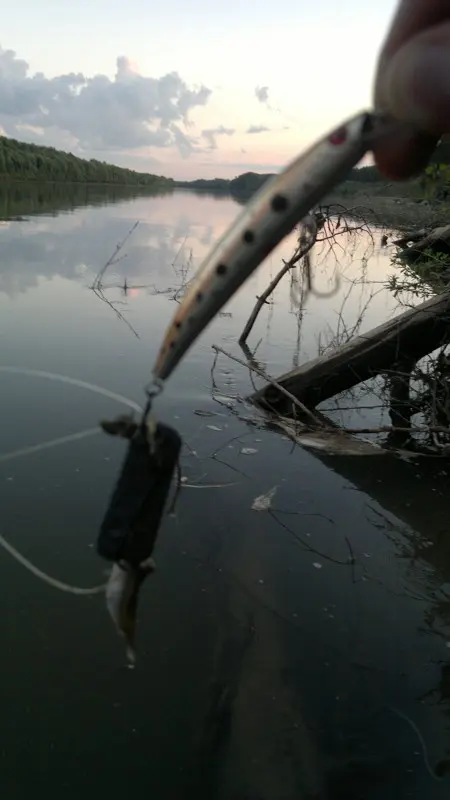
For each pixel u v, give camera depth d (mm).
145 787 2154
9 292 8875
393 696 2594
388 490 4238
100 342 6816
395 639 2906
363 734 2408
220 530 3639
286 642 2846
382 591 3240
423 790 2197
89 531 3447
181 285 9953
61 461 4156
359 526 3801
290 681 2635
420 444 5020
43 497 3742
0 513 3564
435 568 3439
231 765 2250
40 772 2178
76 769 2195
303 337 7594
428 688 2633
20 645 2678
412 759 2316
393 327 5293
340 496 4117
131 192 59062
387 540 3684
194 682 2574
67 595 2977
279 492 4105
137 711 2428
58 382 5520
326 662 2746
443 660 2791
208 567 3307
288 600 3127
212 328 7828
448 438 4848
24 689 2480
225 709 2457
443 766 2285
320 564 3408
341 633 2918
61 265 11242
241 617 2971
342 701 2559
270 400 5414
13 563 3174
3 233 14945
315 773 2246
